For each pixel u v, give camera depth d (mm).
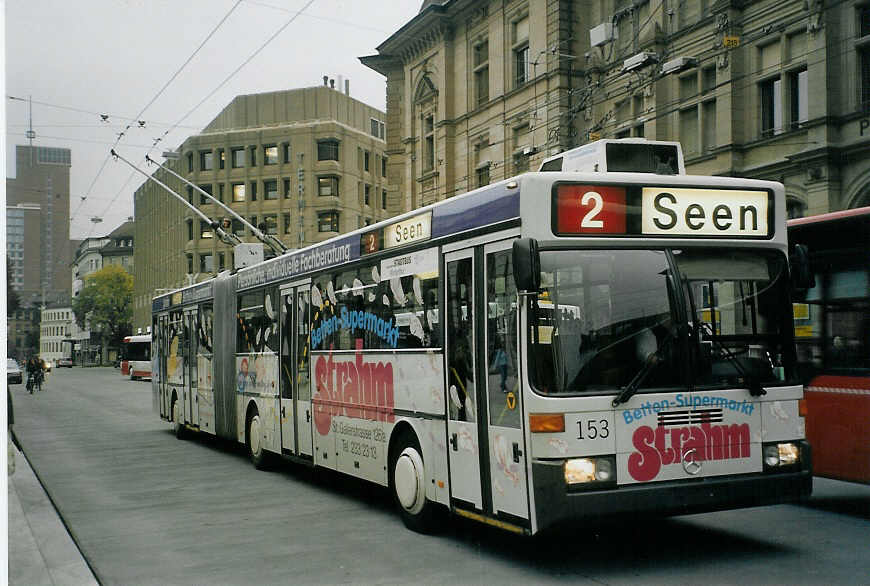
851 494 9547
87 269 131500
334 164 68625
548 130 27641
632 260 6195
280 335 11516
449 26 34062
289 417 11125
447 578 6195
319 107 69750
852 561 6344
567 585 5863
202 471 12461
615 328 6062
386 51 37750
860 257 8039
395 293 8234
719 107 22266
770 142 21188
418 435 7719
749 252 6516
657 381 6066
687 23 23422
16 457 14555
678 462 6027
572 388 5891
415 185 36969
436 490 7414
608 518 5773
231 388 13742
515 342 6172
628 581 5895
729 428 6199
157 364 19500
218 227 20781
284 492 10445
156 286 83875
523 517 6051
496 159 31172
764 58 21547
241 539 7812
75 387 46406
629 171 7074
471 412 6801
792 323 6555
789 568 6145
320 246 10227
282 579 6379
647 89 24281
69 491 10812
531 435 5902
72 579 6445
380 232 8625
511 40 30344
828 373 8344
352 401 9195
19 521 8758
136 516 9055
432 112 35312
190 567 6836
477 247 6766
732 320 6355
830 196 19500
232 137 71125
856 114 19062
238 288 13539
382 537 7703
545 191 6090
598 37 25906
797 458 6418
